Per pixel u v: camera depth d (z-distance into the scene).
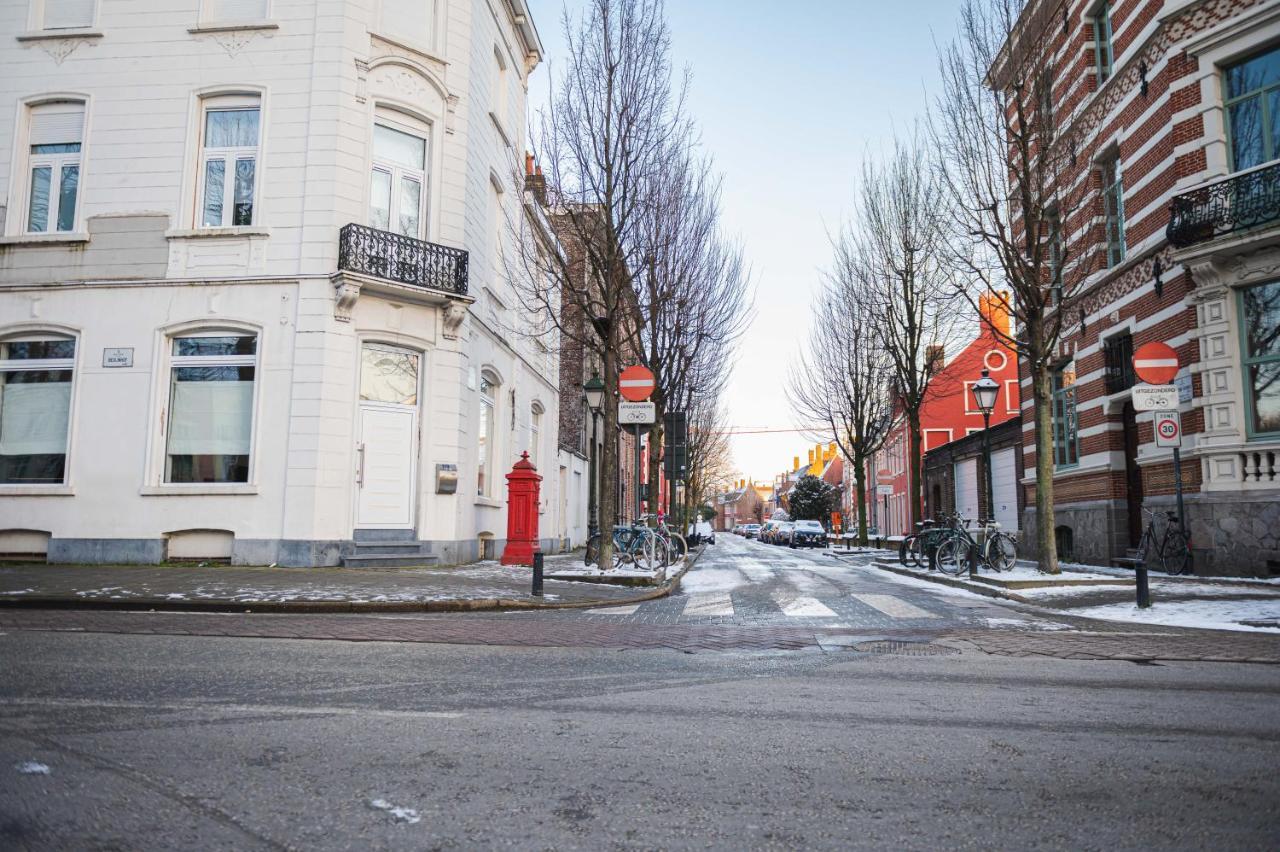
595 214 15.25
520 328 21.34
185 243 15.01
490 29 18.53
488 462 19.22
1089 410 18.86
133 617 8.84
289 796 3.31
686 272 19.56
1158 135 15.95
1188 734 4.41
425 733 4.29
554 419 25.83
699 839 2.93
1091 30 18.89
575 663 6.55
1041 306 14.56
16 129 15.50
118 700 4.90
